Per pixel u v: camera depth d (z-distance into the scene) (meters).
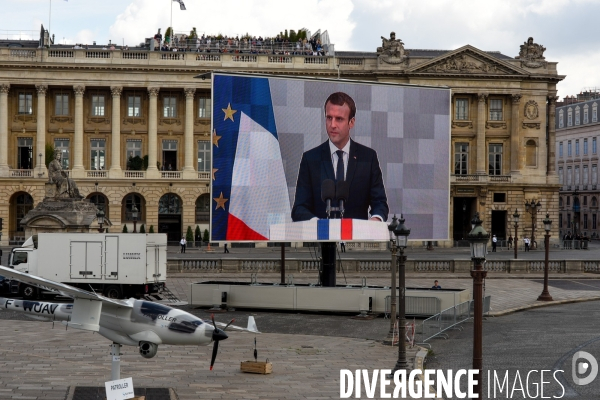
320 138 59.69
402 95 62.00
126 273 61.16
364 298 56.22
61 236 61.94
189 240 127.75
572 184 195.50
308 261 80.31
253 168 58.12
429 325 48.75
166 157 140.75
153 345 33.56
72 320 32.44
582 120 191.38
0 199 134.62
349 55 149.50
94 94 139.25
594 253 122.19
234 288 58.53
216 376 37.19
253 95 58.09
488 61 139.88
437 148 63.16
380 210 61.31
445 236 63.56
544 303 63.47
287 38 161.50
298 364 40.16
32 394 33.25
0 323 51.56
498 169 142.62
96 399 32.38
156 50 141.25
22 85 136.88
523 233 140.88
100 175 136.12
